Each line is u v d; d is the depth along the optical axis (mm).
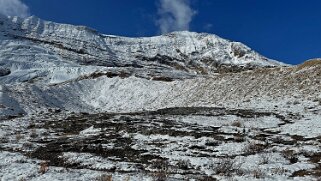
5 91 63438
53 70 127250
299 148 23844
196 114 41000
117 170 18688
